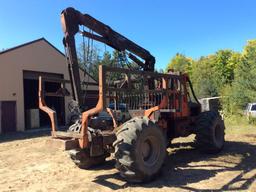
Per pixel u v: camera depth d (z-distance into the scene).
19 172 8.14
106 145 7.07
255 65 22.22
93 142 6.76
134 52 9.23
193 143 10.80
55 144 6.65
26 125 22.66
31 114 22.72
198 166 7.75
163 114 8.48
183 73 9.10
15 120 21.36
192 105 9.86
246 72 22.75
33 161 9.48
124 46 8.89
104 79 6.31
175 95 8.69
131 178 6.39
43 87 7.58
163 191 5.93
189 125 9.54
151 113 7.32
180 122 9.18
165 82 8.05
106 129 7.49
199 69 53.97
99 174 7.36
